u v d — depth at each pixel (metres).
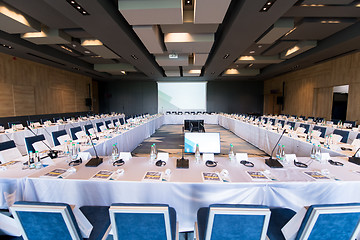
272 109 12.07
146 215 0.89
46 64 7.27
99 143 3.04
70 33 4.67
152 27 3.76
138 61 6.59
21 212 0.91
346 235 0.96
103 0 2.93
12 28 3.95
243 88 12.95
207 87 12.94
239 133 6.61
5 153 2.21
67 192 1.56
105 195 1.54
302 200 1.53
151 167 1.82
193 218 1.56
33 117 7.18
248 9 3.01
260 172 1.69
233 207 0.86
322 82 7.70
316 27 4.23
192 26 4.07
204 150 2.11
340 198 1.54
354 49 5.23
